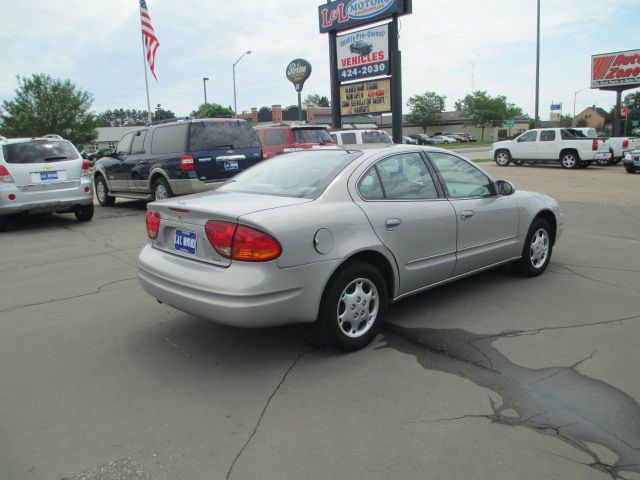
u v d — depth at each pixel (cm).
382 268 412
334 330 370
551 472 249
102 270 648
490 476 247
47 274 636
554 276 573
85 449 277
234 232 338
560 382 335
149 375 361
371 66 1692
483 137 8375
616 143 2097
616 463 254
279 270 336
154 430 293
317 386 338
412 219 418
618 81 2823
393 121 1670
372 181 407
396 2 1555
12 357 395
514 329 424
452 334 417
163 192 1037
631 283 542
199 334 432
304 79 2430
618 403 309
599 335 408
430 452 266
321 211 362
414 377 347
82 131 4172
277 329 437
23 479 253
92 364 380
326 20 1772
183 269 368
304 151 469
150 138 1072
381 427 290
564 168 2094
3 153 915
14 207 913
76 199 974
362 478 248
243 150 1029
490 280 561
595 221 906
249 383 345
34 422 304
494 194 512
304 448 272
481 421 293
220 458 266
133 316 480
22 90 4034
